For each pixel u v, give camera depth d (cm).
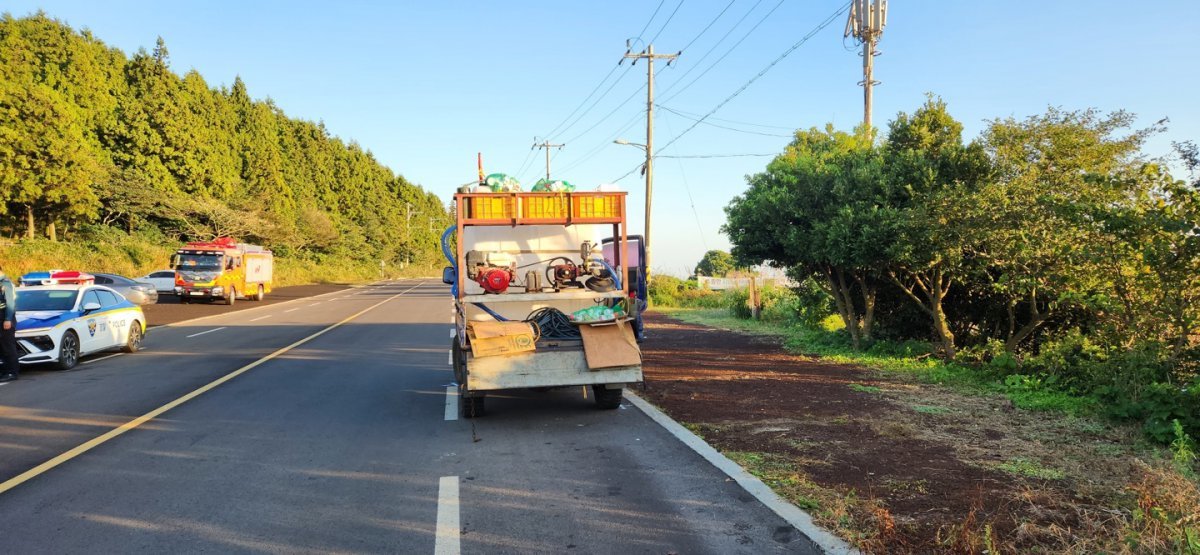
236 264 3378
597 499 520
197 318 2438
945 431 697
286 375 1149
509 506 508
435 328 2025
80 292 1316
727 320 2241
